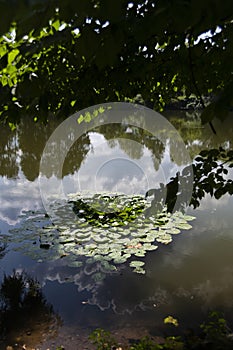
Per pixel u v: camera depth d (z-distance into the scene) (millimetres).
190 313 2988
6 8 594
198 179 2559
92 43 1141
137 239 4555
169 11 934
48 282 3574
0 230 4938
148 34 1044
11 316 2998
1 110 2178
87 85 2352
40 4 656
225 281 3525
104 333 2705
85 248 4309
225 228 4984
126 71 2379
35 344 2629
